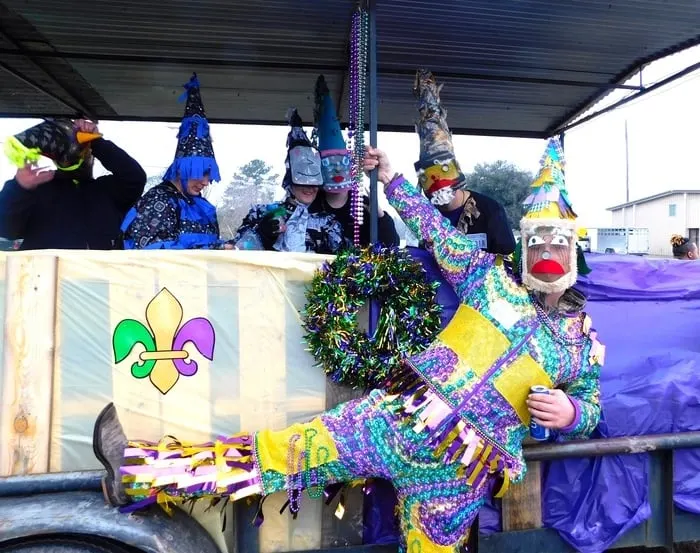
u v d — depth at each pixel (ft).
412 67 13.23
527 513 6.59
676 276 7.77
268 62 12.94
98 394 5.93
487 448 5.42
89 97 14.87
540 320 5.57
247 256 6.02
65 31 11.31
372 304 6.22
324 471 5.50
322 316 5.83
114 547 5.30
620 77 13.91
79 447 5.92
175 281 5.98
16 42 11.71
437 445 5.30
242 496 5.32
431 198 8.75
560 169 5.74
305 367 6.18
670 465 6.72
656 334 7.57
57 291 5.86
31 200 8.43
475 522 6.31
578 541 6.63
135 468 5.21
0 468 5.78
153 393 5.99
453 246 5.83
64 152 8.23
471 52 12.48
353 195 6.59
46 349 5.84
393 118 16.39
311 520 6.28
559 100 15.29
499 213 9.14
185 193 7.92
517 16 10.69
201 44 11.97
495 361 5.45
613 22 10.96
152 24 11.07
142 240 7.34
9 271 5.78
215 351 6.06
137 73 13.34
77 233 8.66
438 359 5.57
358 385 6.02
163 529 5.36
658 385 6.99
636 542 6.88
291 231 8.43
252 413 6.12
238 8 10.39
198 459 5.44
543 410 5.25
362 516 6.38
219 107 15.53
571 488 6.75
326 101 9.96
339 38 11.78
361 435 5.43
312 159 8.55
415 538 5.64
